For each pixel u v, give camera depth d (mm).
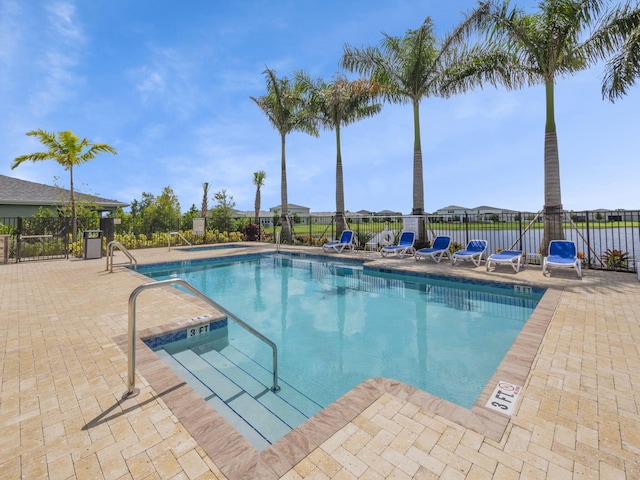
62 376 2840
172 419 2223
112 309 4969
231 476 1726
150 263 10297
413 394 2471
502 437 2000
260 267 10992
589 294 5414
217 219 19266
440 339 4633
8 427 2145
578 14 7938
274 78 16250
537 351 3236
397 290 7520
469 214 10773
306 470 1756
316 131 17672
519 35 8664
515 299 6438
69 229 13555
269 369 3725
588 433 2031
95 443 1989
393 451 1890
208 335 4508
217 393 3186
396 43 11516
